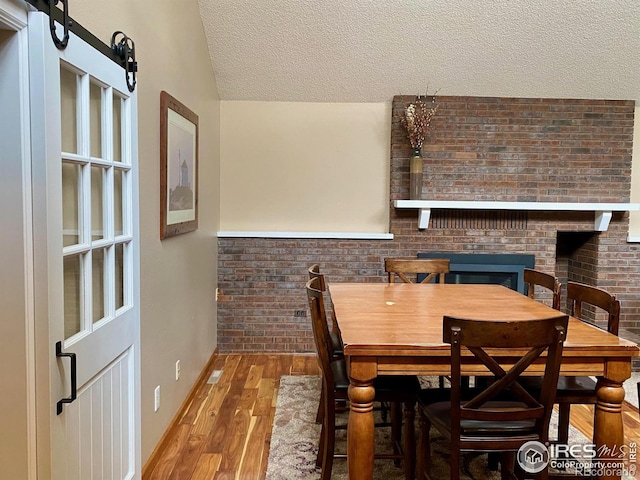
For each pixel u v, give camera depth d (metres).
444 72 3.79
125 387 1.88
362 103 4.14
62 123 1.42
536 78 3.81
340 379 2.11
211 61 3.71
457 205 3.82
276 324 4.11
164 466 2.30
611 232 4.02
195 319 3.24
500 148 3.98
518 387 1.62
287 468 2.30
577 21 3.34
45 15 1.25
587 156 4.00
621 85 3.86
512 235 4.02
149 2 2.22
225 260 4.07
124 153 1.87
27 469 1.28
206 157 3.58
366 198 4.20
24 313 1.26
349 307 2.33
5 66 1.21
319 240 4.05
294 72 3.84
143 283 2.15
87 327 1.54
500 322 1.51
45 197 1.25
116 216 1.83
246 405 3.04
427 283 3.27
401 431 2.62
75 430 1.44
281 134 4.16
